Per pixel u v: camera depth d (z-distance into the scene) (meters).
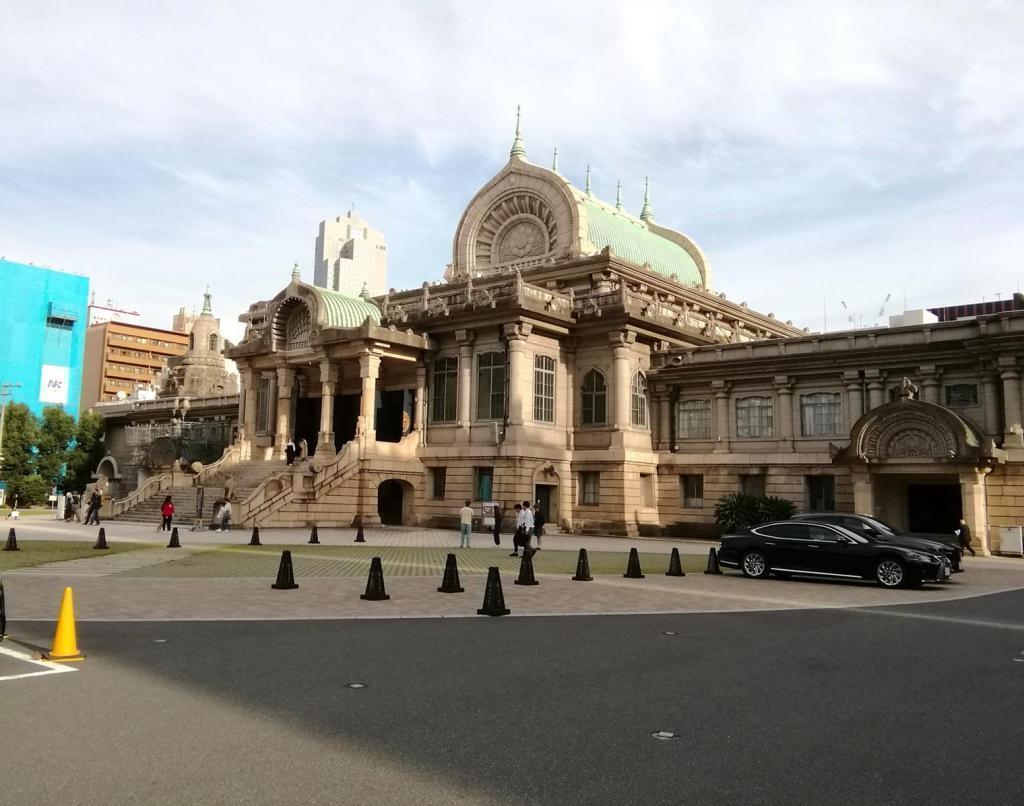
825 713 9.43
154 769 7.27
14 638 13.27
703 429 48.16
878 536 24.72
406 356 49.59
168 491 50.72
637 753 7.89
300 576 22.38
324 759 7.60
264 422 55.72
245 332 64.62
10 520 52.97
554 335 48.66
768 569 24.66
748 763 7.65
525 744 8.12
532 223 60.94
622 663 12.04
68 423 84.75
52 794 6.66
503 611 16.59
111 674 10.90
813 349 44.22
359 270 185.12
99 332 166.38
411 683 10.59
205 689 10.14
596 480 47.75
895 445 38.47
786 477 44.06
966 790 7.01
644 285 56.91
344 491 45.25
